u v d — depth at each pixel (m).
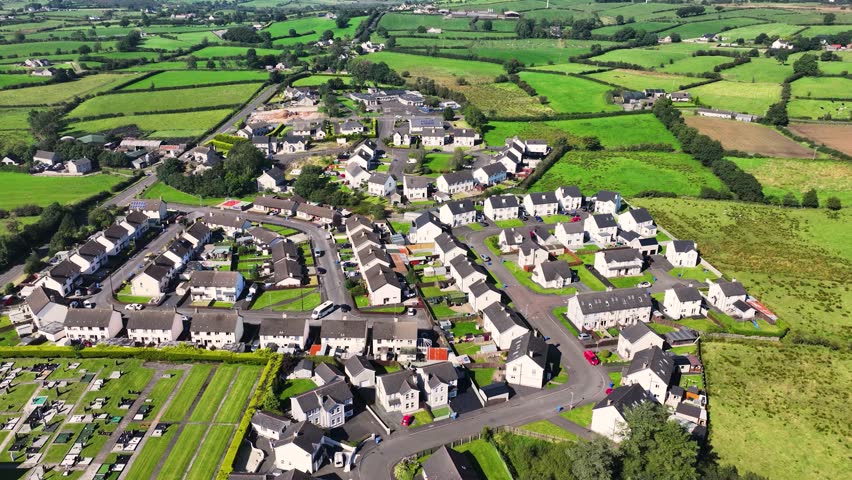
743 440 135.75
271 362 154.75
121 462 126.38
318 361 158.38
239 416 140.38
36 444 131.62
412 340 162.88
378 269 194.88
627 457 124.12
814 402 147.75
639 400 136.50
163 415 140.50
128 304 186.88
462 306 188.88
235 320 166.12
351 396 142.25
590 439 133.62
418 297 190.38
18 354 161.38
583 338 171.00
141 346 164.75
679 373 156.88
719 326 178.12
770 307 188.25
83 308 173.50
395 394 142.62
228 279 190.25
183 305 186.75
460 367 158.00
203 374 155.00
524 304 188.75
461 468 121.06
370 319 180.00
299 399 137.00
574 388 151.88
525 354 150.75
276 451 125.94
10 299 189.88
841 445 134.75
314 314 179.50
